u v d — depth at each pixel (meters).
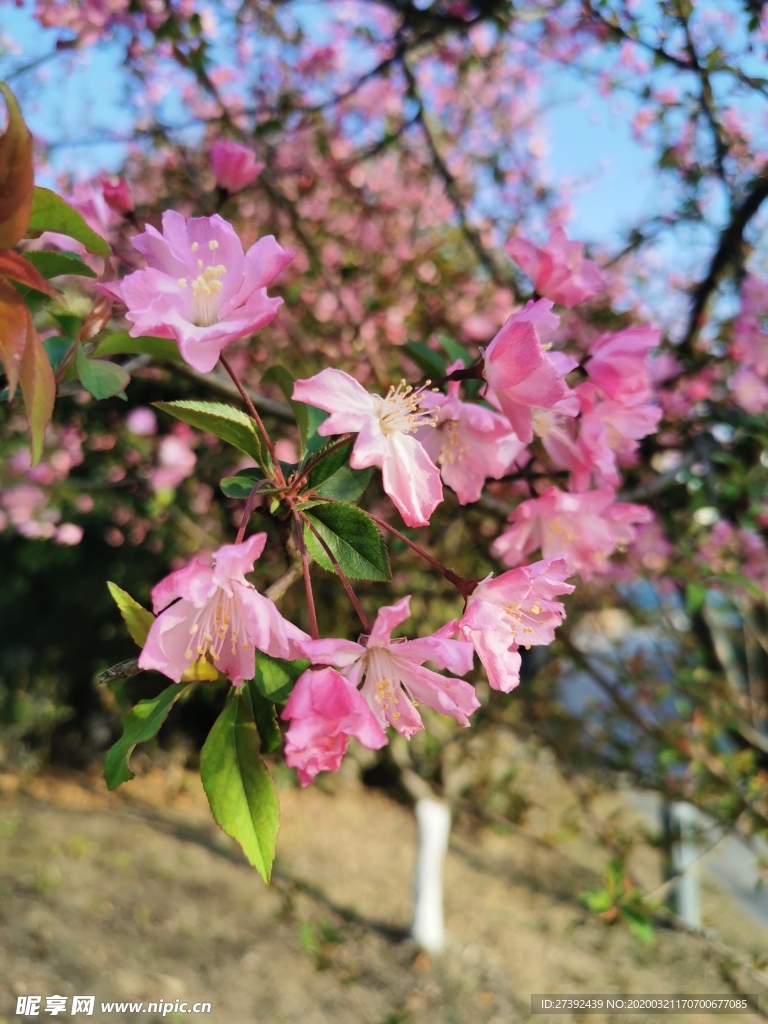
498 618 1.02
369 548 0.96
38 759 9.94
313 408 1.11
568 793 5.32
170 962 5.66
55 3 3.01
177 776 9.93
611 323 3.65
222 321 0.96
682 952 6.29
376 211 4.78
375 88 4.59
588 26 2.94
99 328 1.19
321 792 10.12
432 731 4.25
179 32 2.86
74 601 9.66
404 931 6.73
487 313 3.95
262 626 0.83
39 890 6.36
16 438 4.76
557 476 1.50
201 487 4.13
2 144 0.70
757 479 2.77
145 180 4.25
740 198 2.96
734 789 2.98
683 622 4.03
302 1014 5.35
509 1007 5.66
